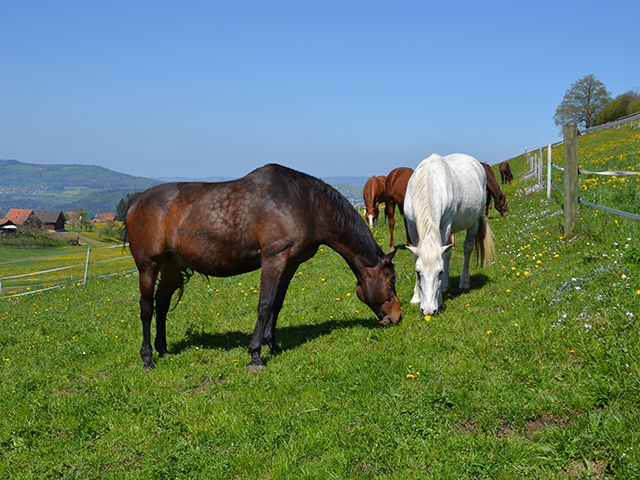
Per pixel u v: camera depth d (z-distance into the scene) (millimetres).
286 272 5656
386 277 5977
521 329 4910
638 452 2736
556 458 2963
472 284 7840
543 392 3701
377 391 4234
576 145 7988
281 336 6574
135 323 8555
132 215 5938
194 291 11312
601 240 7258
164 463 3611
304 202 5492
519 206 16203
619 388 3385
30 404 4969
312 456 3506
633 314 4305
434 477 2996
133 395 4988
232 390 4867
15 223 138750
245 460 3506
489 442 3236
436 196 6176
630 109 67500
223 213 5418
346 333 6090
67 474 3688
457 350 4867
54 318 10438
